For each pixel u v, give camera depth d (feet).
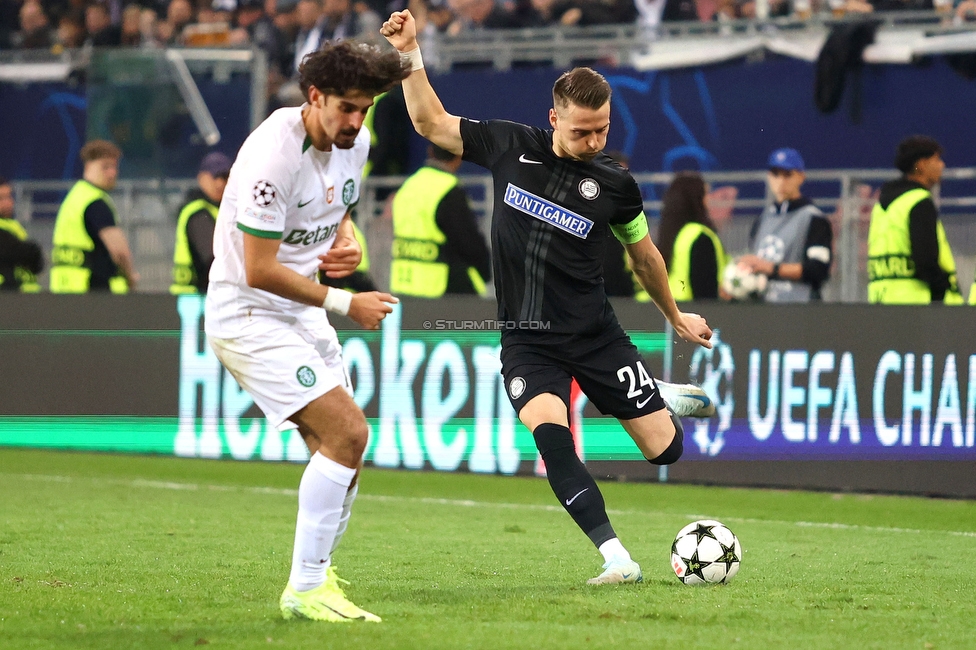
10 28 181.27
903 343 91.81
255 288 45.60
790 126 128.88
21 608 48.62
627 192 56.29
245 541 70.28
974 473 89.92
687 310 97.14
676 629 44.42
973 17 126.11
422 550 68.23
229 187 46.52
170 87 132.77
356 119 44.21
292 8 163.12
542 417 55.88
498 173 56.65
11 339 114.62
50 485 97.50
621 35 141.38
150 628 44.42
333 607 46.01
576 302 56.34
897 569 62.95
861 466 92.68
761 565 63.77
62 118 149.18
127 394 111.55
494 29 151.53
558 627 44.32
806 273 103.60
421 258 108.47
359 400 104.99
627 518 84.33
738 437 95.86
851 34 124.88
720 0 145.69
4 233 122.21
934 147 97.71
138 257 130.21
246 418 108.58
